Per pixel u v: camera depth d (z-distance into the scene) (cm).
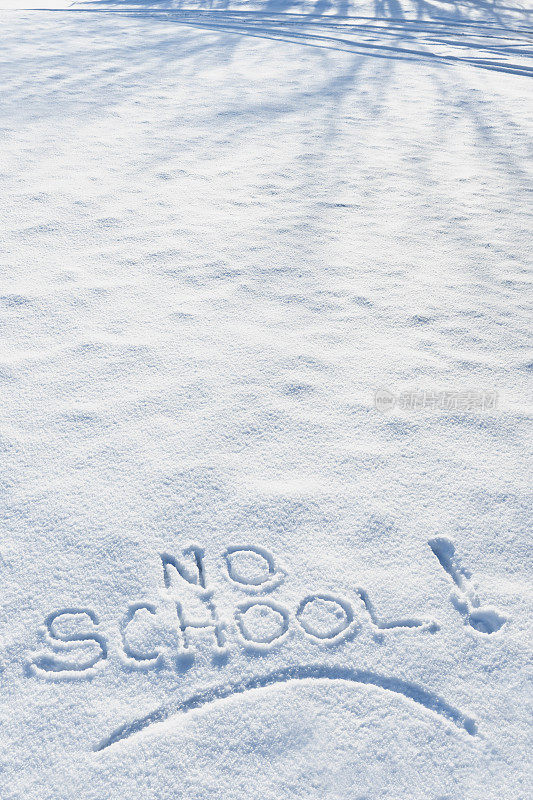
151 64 841
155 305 315
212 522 202
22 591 180
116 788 141
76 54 876
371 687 161
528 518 207
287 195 452
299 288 335
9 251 357
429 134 600
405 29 1185
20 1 1923
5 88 683
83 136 552
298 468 223
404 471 223
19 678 160
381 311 317
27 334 288
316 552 194
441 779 144
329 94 729
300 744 149
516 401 259
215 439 234
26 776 142
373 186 473
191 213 418
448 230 407
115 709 155
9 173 464
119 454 225
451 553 196
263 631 173
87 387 258
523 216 430
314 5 1466
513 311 321
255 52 942
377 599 182
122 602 179
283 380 266
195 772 144
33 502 206
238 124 606
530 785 143
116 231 389
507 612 179
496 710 157
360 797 141
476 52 998
